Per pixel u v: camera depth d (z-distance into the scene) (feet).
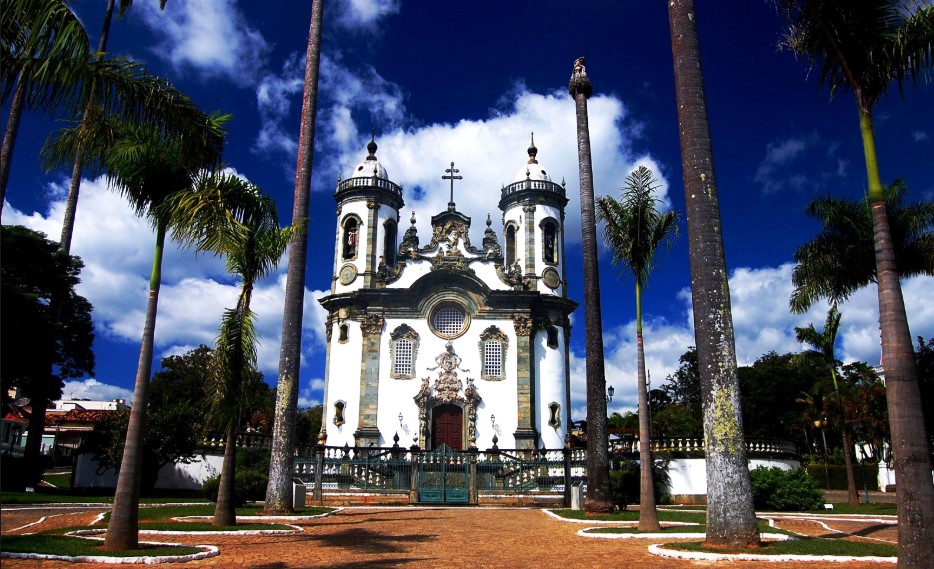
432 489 91.61
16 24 32.01
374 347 146.10
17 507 70.28
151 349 41.93
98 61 35.96
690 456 115.65
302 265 70.54
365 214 158.51
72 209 112.37
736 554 38.37
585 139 81.00
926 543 30.35
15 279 101.30
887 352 32.94
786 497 92.63
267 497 65.77
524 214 162.09
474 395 143.43
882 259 33.94
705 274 43.47
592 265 76.23
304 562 37.11
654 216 62.75
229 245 41.75
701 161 44.80
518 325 147.95
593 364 74.33
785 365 203.62
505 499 92.68
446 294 149.18
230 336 53.31
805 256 87.86
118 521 39.27
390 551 42.22
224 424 53.98
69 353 118.32
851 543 43.19
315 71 75.82
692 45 46.52
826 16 36.63
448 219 156.04
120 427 98.22
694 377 221.46
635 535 49.93
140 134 42.27
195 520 57.72
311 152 73.67
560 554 41.37
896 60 35.81
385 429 142.00
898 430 31.94
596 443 72.64
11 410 199.00
